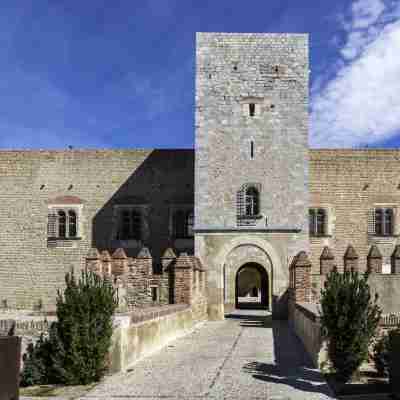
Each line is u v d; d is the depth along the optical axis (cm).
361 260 3734
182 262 2533
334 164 3812
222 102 3350
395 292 2144
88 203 3872
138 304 2586
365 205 3778
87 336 1255
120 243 3812
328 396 1091
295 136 3322
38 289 3800
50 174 3916
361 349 1267
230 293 3556
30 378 1288
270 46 3388
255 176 3297
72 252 3822
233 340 2058
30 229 3862
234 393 1116
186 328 2375
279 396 1088
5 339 905
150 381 1243
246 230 3259
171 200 3834
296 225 3259
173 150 3897
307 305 2091
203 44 3388
